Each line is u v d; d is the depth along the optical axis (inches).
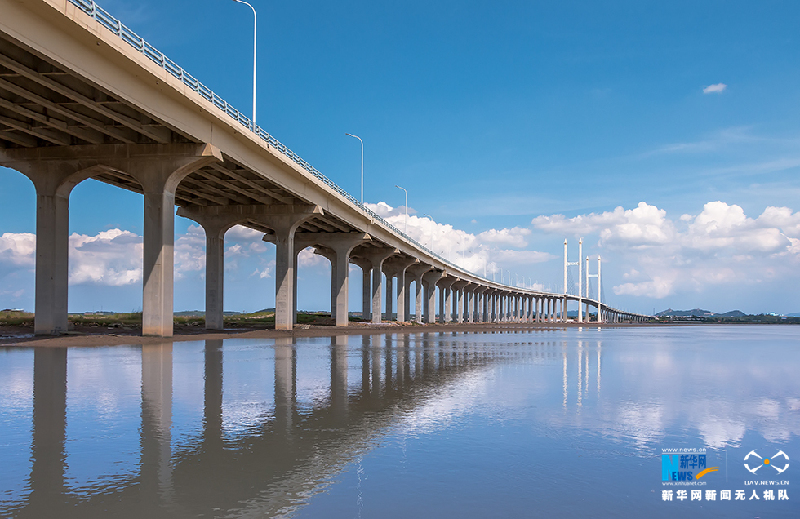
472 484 306.2
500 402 574.2
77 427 435.5
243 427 442.0
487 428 446.9
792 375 909.2
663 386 733.3
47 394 587.8
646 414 518.3
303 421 467.8
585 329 4480.8
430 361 1042.7
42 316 1590.8
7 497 280.1
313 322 3639.3
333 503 275.0
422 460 351.9
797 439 424.5
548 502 280.4
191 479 310.5
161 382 687.1
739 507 279.9
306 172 2167.8
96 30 1061.8
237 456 358.0
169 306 1568.7
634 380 798.5
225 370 829.2
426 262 4766.2
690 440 416.8
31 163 1612.9
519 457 361.4
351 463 344.2
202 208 2427.4
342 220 2805.1
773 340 2615.7
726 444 407.2
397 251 3914.9
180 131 1417.3
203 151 1523.1
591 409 539.5
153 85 1285.7
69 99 1315.2
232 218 2407.7
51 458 349.7
